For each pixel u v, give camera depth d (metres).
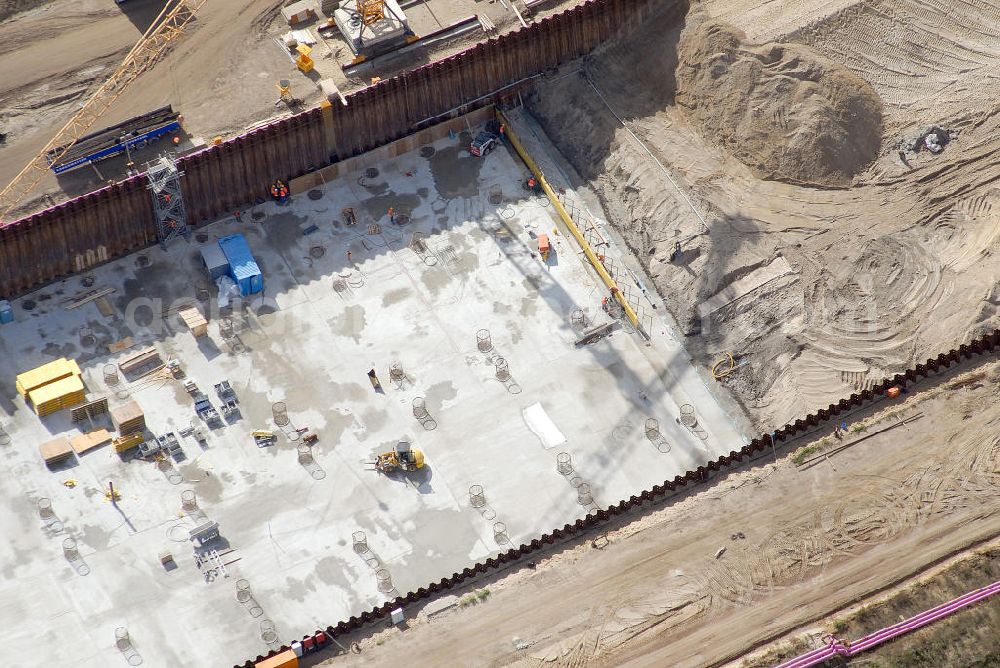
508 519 80.94
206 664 75.62
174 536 80.12
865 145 92.56
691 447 83.50
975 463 77.62
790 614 73.44
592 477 82.44
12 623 76.88
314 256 92.25
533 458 83.31
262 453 83.50
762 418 84.44
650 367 87.00
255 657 75.81
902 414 80.00
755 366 86.06
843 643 71.69
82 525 80.44
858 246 88.62
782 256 88.94
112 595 77.94
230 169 93.50
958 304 85.12
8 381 85.88
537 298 90.25
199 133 94.25
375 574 78.94
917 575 74.12
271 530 80.50
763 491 78.19
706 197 91.81
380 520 81.00
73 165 91.62
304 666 74.06
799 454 79.19
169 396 85.69
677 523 77.56
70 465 82.69
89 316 89.12
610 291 90.25
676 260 90.19
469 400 85.75
